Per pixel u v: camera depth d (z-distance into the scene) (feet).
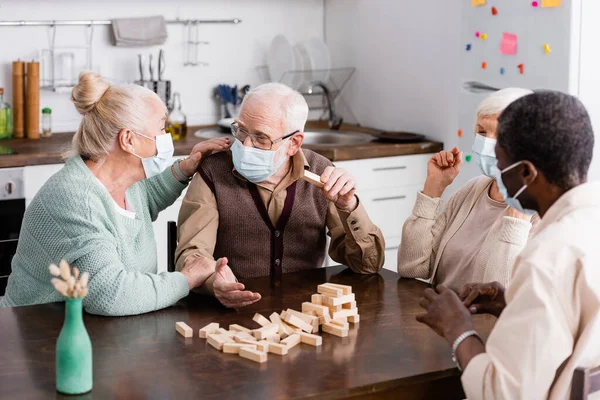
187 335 6.36
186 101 14.96
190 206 8.37
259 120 7.86
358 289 7.74
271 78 15.30
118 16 14.12
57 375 5.30
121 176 7.45
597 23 10.63
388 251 13.53
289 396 5.28
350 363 5.86
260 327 6.57
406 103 14.14
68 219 7.00
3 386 5.41
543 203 5.23
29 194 11.66
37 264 7.23
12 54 13.47
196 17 14.78
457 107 12.86
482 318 6.82
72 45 13.87
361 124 15.40
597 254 4.83
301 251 8.68
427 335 6.46
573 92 10.65
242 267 8.54
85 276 5.23
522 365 4.74
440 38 13.11
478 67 12.02
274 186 8.46
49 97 13.93
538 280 4.78
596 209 4.98
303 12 15.80
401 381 5.61
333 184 7.80
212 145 8.55
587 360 5.06
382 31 14.48
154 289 6.91
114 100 7.20
